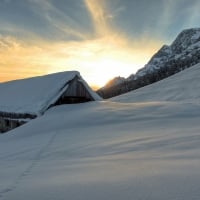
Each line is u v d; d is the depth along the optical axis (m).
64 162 5.73
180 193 3.01
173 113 12.58
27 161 6.50
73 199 3.20
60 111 17.36
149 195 3.06
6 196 3.65
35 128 13.13
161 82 44.97
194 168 3.96
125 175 3.97
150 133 8.54
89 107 17.59
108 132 9.70
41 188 3.73
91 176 4.11
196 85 35.22
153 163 4.60
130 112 13.87
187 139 6.65
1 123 21.73
